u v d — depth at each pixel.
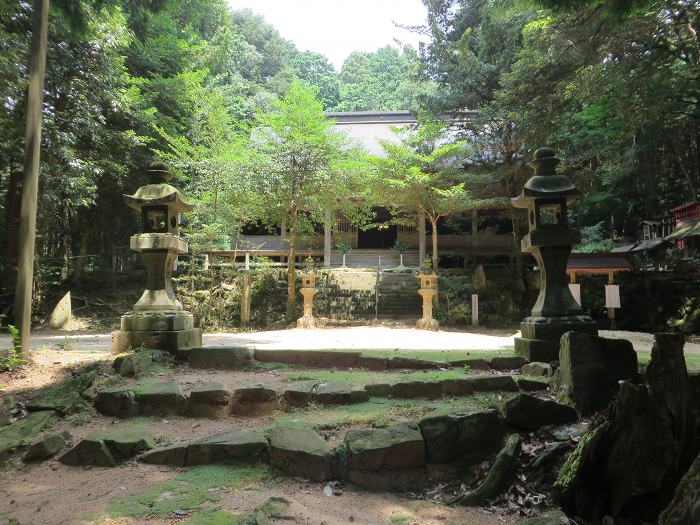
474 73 16.28
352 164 14.98
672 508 2.58
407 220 18.30
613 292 13.30
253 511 2.71
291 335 10.60
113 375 4.90
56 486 3.17
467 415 3.54
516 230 17.72
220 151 16.30
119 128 15.50
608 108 12.70
